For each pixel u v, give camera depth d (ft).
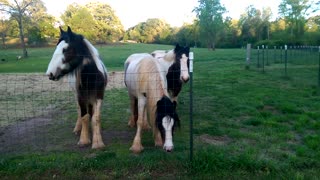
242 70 61.62
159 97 16.38
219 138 20.18
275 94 34.12
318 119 24.13
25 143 19.39
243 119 24.64
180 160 15.52
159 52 29.12
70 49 17.29
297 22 188.85
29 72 68.33
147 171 14.87
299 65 70.79
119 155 16.92
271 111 27.32
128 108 28.60
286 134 20.48
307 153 17.10
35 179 14.37
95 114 18.30
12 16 153.79
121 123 23.75
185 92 36.70
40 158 16.35
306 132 21.33
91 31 237.66
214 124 23.11
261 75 52.65
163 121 15.43
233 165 15.16
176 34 264.72
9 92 39.09
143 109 17.87
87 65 17.70
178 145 18.04
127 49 178.50
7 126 23.15
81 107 18.83
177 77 24.61
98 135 18.51
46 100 33.24
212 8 199.21
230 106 28.76
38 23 177.58
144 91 17.15
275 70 60.34
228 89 38.24
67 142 19.57
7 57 131.13
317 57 78.69
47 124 23.73
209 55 125.49
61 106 30.04
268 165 15.23
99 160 15.74
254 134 20.53
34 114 26.81
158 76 16.78
